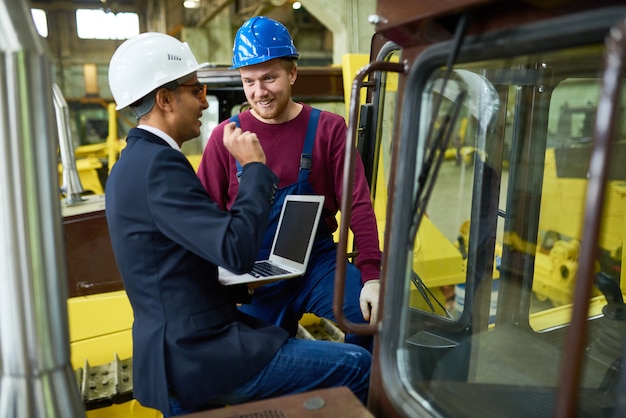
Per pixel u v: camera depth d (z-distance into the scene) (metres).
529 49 0.74
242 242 1.26
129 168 1.32
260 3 10.11
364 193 1.82
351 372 1.44
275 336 1.44
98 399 2.01
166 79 1.38
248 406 1.03
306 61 14.97
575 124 1.75
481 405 1.21
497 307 1.70
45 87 0.73
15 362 0.74
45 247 0.74
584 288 0.57
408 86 0.95
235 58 1.75
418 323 1.55
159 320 1.32
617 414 0.63
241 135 1.38
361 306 1.59
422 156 0.96
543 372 1.38
